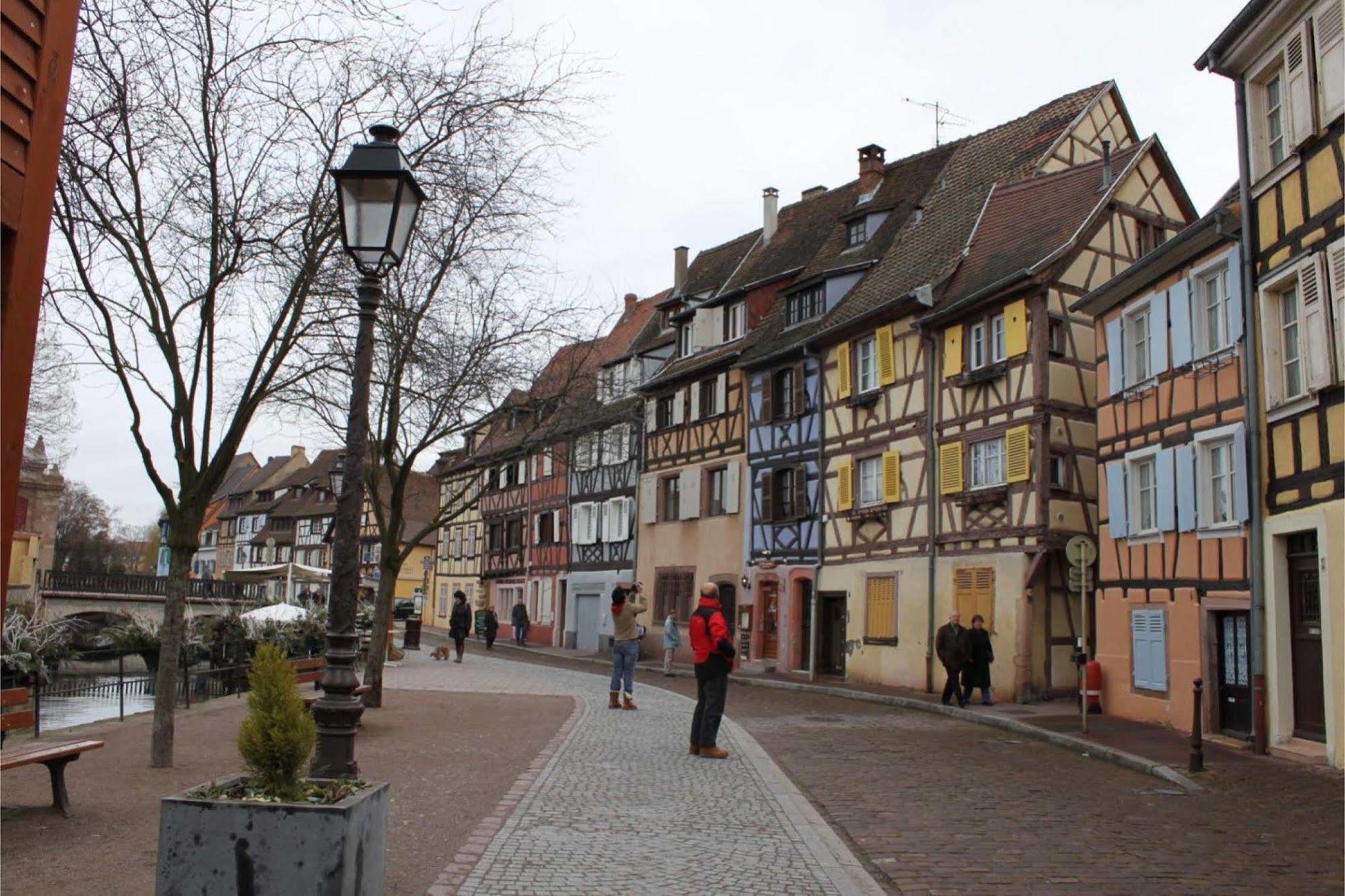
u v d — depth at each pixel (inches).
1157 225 878.4
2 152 186.2
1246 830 351.3
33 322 194.7
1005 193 967.0
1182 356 623.8
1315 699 500.4
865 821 355.9
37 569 1428.4
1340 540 462.9
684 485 1317.7
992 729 657.0
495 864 263.1
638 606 666.8
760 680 1026.7
